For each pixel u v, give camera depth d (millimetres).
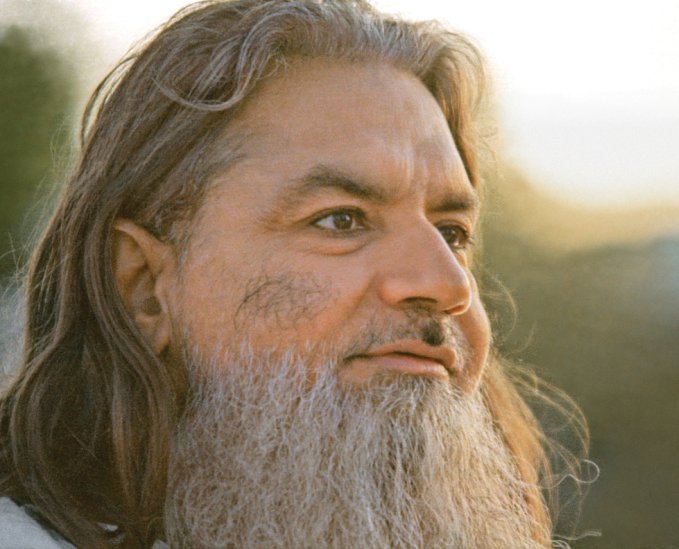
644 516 4941
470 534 1912
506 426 2500
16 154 3912
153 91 2018
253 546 1860
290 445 1845
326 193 1891
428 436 1845
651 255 5617
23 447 1934
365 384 1850
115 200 1994
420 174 1953
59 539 1888
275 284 1875
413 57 2066
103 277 1984
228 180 1926
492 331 2703
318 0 2047
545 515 2502
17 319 2320
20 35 3625
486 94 2512
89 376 1986
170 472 1929
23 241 2598
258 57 1932
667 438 5328
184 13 2086
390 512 1819
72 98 3287
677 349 5551
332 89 1954
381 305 1875
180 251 1955
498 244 5227
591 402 5457
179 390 1970
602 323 5512
